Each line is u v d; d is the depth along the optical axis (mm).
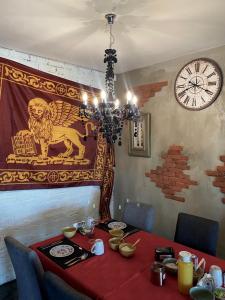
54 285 1156
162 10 1764
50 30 2078
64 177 2977
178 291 1362
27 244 2723
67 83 2984
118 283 1436
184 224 2178
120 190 3592
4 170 2467
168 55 2748
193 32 2150
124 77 3432
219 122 2516
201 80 2613
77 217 3195
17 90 2543
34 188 2711
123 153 3512
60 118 2918
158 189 3115
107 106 1699
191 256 1523
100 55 2725
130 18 1882
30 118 2646
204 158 2654
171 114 2918
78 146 3102
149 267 1613
